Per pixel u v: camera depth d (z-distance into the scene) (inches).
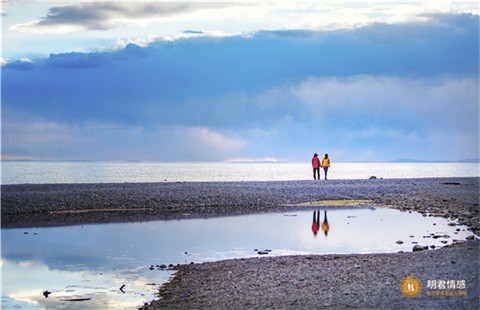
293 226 973.8
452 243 776.3
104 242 818.2
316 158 1935.3
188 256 711.1
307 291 499.2
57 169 5231.3
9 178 3095.5
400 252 698.2
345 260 637.3
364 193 1509.6
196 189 1540.4
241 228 954.7
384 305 443.2
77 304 504.1
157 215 1140.5
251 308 461.4
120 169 5408.5
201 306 481.1
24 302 511.2
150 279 588.7
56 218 1089.4
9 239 850.1
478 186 1701.5
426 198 1398.9
